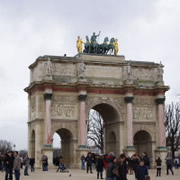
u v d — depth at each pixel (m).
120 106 87.62
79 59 86.44
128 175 61.34
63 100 84.50
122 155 30.23
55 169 78.75
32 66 90.12
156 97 89.94
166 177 57.66
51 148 80.88
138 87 88.75
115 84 87.31
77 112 85.00
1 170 66.06
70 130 84.06
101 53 92.62
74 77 86.00
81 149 82.25
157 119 89.81
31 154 87.25
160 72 90.56
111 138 92.62
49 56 85.06
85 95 84.06
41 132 82.75
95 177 54.94
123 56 90.62
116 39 93.12
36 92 84.19
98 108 92.62
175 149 119.62
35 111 84.56
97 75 87.44
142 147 92.94
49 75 82.50
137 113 88.94
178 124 122.00
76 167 82.81
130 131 86.00
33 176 56.22
